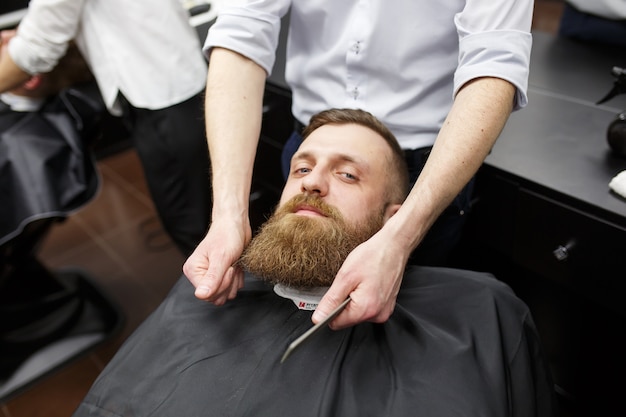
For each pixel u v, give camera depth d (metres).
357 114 0.82
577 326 1.13
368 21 0.82
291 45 0.96
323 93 0.94
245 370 0.70
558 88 1.15
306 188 0.76
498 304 0.75
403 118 0.88
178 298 0.81
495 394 0.66
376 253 0.64
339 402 0.66
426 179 0.69
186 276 0.80
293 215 0.74
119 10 1.15
